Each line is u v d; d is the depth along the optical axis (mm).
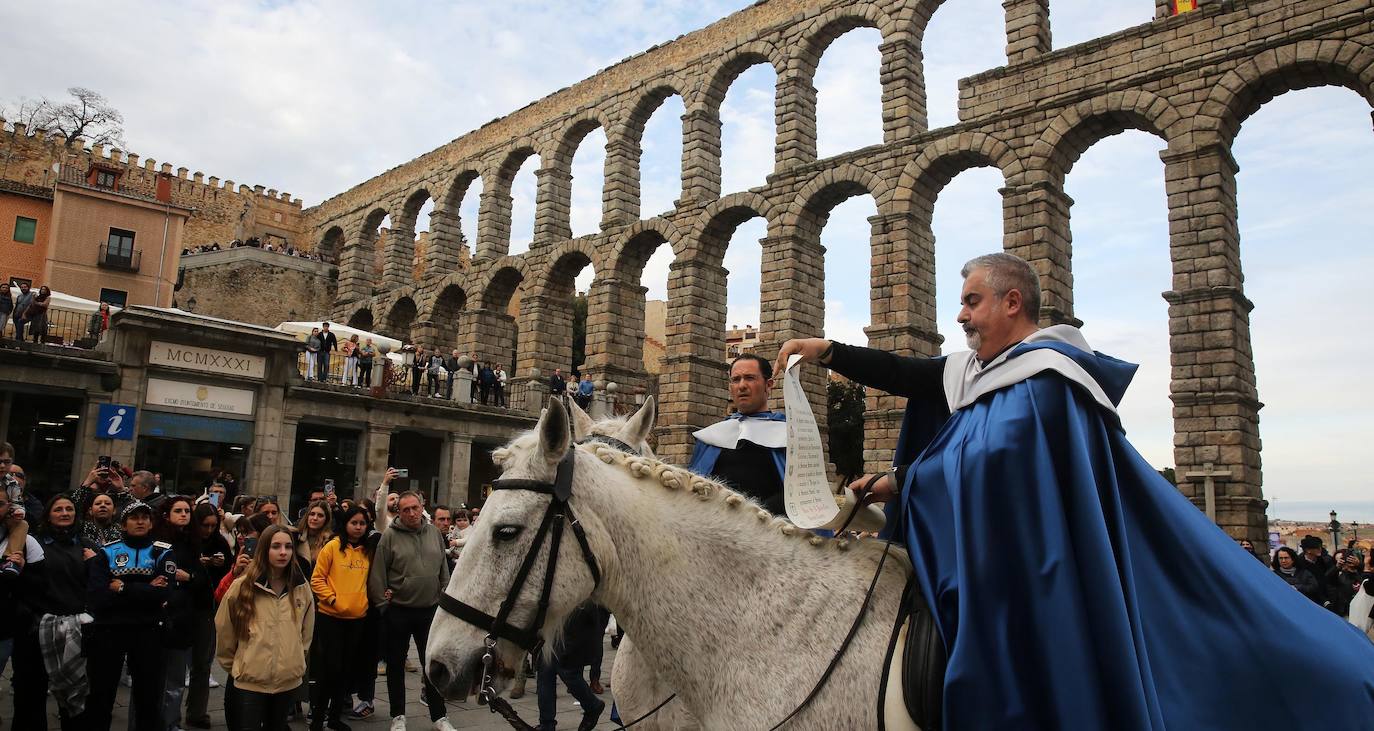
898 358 4629
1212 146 29781
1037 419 3691
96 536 12633
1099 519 3482
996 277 4301
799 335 40438
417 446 45625
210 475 27953
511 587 3930
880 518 4914
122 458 31047
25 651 10156
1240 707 3398
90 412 31078
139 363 32062
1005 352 4004
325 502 13312
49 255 53031
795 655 3914
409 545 11969
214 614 12047
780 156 42219
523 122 56469
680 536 4137
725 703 3943
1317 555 16719
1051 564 3418
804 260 41219
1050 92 34062
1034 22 35312
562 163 54062
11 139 66875
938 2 39312
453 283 57844
